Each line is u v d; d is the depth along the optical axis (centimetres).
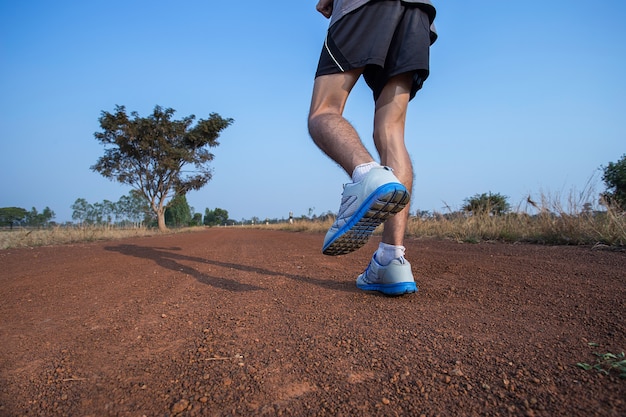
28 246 883
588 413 78
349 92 185
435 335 132
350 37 177
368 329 141
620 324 132
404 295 196
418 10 188
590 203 455
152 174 2439
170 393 97
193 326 155
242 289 232
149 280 279
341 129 170
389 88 197
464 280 231
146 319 169
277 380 102
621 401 82
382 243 196
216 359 118
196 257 450
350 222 158
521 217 561
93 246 786
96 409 90
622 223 382
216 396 94
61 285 263
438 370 104
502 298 181
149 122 2316
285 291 221
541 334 128
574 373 97
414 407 85
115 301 209
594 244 400
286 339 135
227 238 1098
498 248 432
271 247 601
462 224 643
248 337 139
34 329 157
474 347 119
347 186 162
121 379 106
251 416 85
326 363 112
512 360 107
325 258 396
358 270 301
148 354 125
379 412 84
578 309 155
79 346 134
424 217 769
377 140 203
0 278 307
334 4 186
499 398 87
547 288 196
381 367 107
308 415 84
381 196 145
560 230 457
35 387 102
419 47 187
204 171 2650
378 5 177
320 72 185
